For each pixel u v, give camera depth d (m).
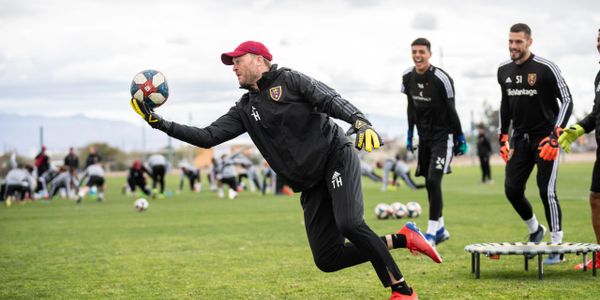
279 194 25.78
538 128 7.98
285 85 5.49
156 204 21.25
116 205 21.31
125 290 6.88
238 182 29.28
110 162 68.25
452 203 17.50
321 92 5.35
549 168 7.92
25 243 11.10
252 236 11.45
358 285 6.84
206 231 12.46
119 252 9.80
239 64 5.52
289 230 12.31
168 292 6.72
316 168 5.55
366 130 5.07
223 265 8.34
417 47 9.37
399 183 29.30
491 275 7.04
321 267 5.89
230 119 5.87
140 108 5.62
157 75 5.64
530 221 8.46
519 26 7.84
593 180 7.08
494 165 53.56
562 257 7.64
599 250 6.63
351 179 5.54
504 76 8.12
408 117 9.96
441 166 9.44
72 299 6.51
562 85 7.71
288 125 5.50
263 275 7.56
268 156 5.70
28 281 7.52
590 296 5.86
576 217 12.76
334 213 5.52
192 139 5.74
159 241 11.04
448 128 9.52
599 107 6.90
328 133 5.59
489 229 11.43
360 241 5.50
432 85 9.41
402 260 8.22
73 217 16.62
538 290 6.15
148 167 25.69
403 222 13.39
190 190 31.77
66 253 9.80
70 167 27.34
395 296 5.64
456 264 7.83
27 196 26.89
